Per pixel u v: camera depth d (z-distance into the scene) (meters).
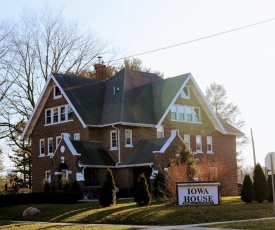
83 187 39.75
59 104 47.72
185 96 49.31
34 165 50.34
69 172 40.91
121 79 48.44
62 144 42.12
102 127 45.16
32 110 55.03
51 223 28.00
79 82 48.34
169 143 41.00
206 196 30.42
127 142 44.09
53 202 37.72
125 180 42.59
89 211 30.12
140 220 26.31
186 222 25.55
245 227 21.88
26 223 28.50
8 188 67.94
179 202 30.30
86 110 45.22
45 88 48.66
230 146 53.62
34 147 50.66
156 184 38.28
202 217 26.53
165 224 25.27
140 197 31.02
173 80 49.03
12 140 61.22
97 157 42.53
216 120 51.25
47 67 57.50
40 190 49.16
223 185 40.03
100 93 48.72
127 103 45.25
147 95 48.53
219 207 29.00
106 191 31.77
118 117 43.44
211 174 36.84
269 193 34.50
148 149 42.22
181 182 30.42
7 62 53.56
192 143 49.03
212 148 51.19
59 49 58.53
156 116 46.12
